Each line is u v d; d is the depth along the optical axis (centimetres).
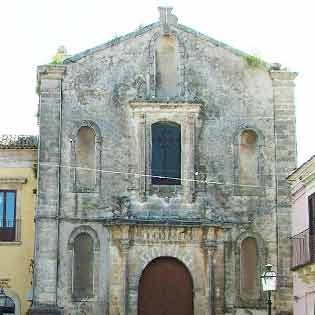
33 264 4319
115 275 4244
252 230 4409
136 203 4366
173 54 4597
